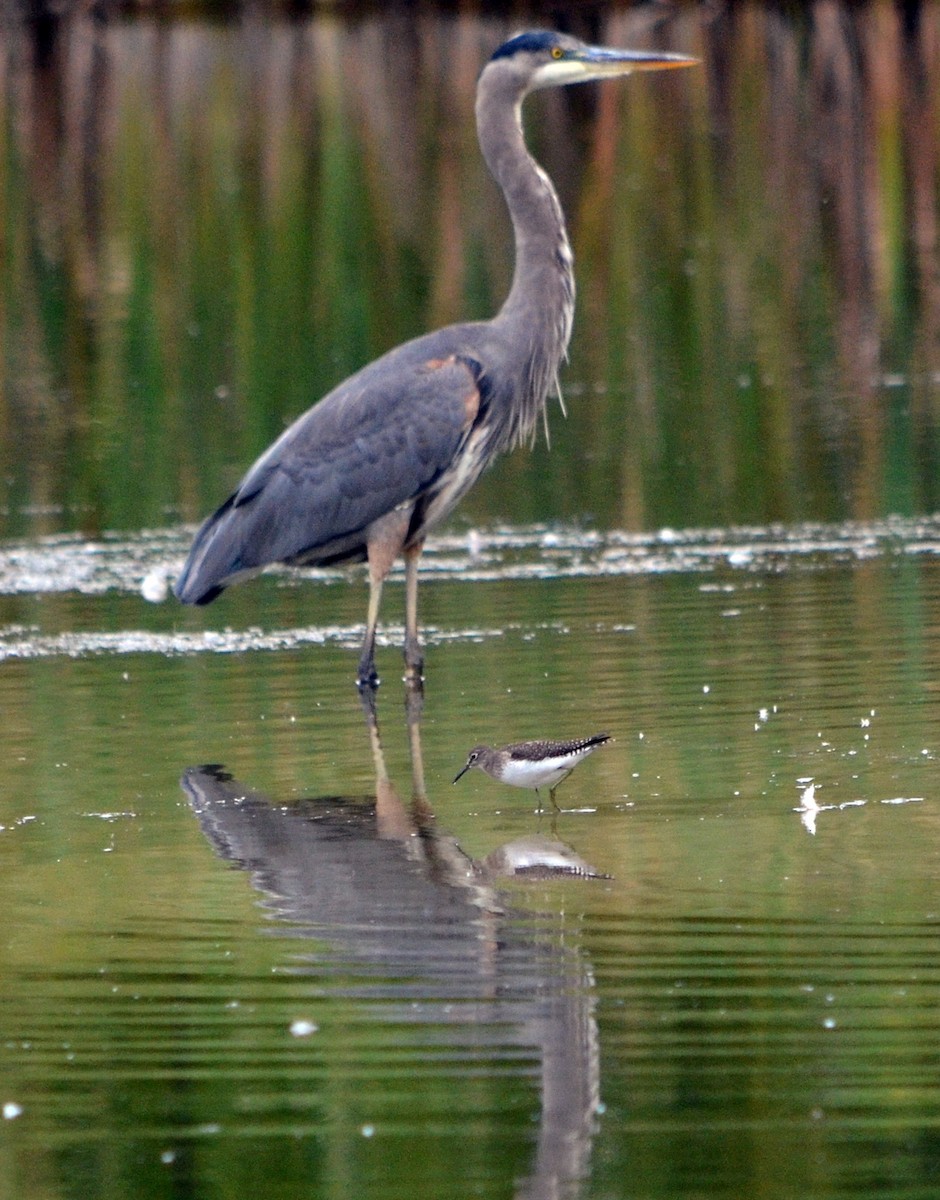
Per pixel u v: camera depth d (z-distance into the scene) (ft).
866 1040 24.76
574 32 144.97
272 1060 25.12
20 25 155.22
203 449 75.46
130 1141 23.47
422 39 149.18
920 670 42.57
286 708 42.98
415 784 36.91
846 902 29.01
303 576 58.59
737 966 26.99
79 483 71.20
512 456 72.43
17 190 120.06
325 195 112.68
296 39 153.58
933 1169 21.98
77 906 30.81
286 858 32.76
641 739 38.42
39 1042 25.84
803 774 35.47
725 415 76.38
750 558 55.98
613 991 26.53
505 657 46.21
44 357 91.61
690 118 126.93
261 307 95.61
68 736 41.04
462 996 26.73
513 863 31.78
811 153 117.60
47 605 54.70
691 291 96.53
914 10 133.69
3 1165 23.11
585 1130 22.95
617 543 59.26
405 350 48.60
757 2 145.07
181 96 138.51
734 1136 22.72
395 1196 22.15
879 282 96.89
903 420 73.51
